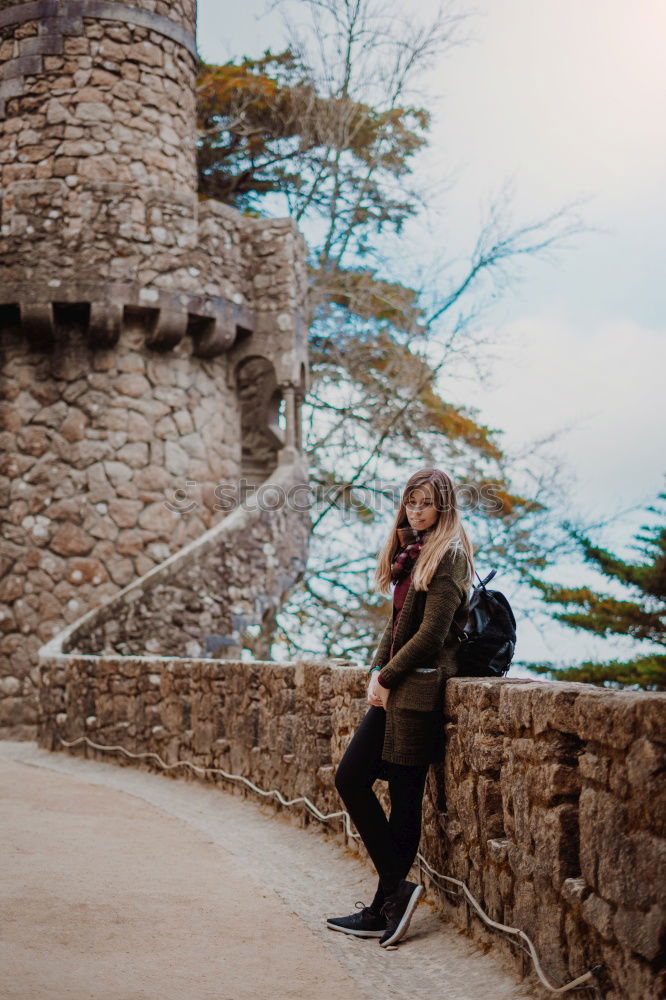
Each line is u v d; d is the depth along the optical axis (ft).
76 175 45.80
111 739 33.47
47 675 37.63
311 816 20.98
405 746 13.65
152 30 48.52
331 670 20.33
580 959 10.28
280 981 11.66
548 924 10.98
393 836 13.97
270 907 14.90
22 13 47.44
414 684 13.67
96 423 45.27
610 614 62.80
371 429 65.16
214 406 47.80
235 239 47.75
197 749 28.63
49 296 44.11
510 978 11.78
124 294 44.50
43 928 13.08
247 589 44.57
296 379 48.19
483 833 12.96
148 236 45.27
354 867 17.75
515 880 12.04
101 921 13.60
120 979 11.34
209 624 43.01
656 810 8.82
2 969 11.32
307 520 48.73
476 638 14.03
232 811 24.38
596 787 10.03
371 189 69.00
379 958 13.05
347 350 65.77
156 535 45.37
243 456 52.31
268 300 48.44
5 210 44.80
